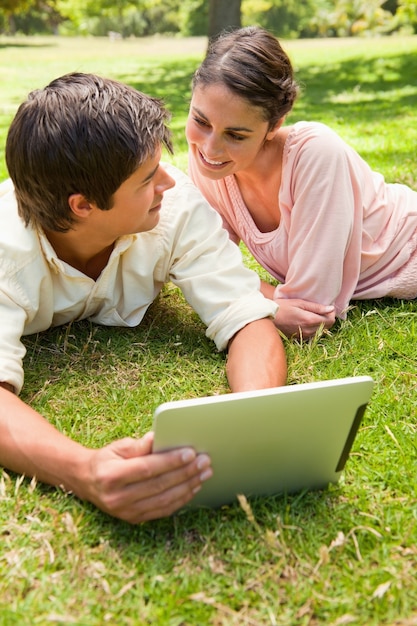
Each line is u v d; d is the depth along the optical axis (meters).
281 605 1.41
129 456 1.53
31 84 10.52
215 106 2.15
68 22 36.62
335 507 1.63
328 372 2.18
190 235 2.20
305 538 1.56
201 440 1.50
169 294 2.66
